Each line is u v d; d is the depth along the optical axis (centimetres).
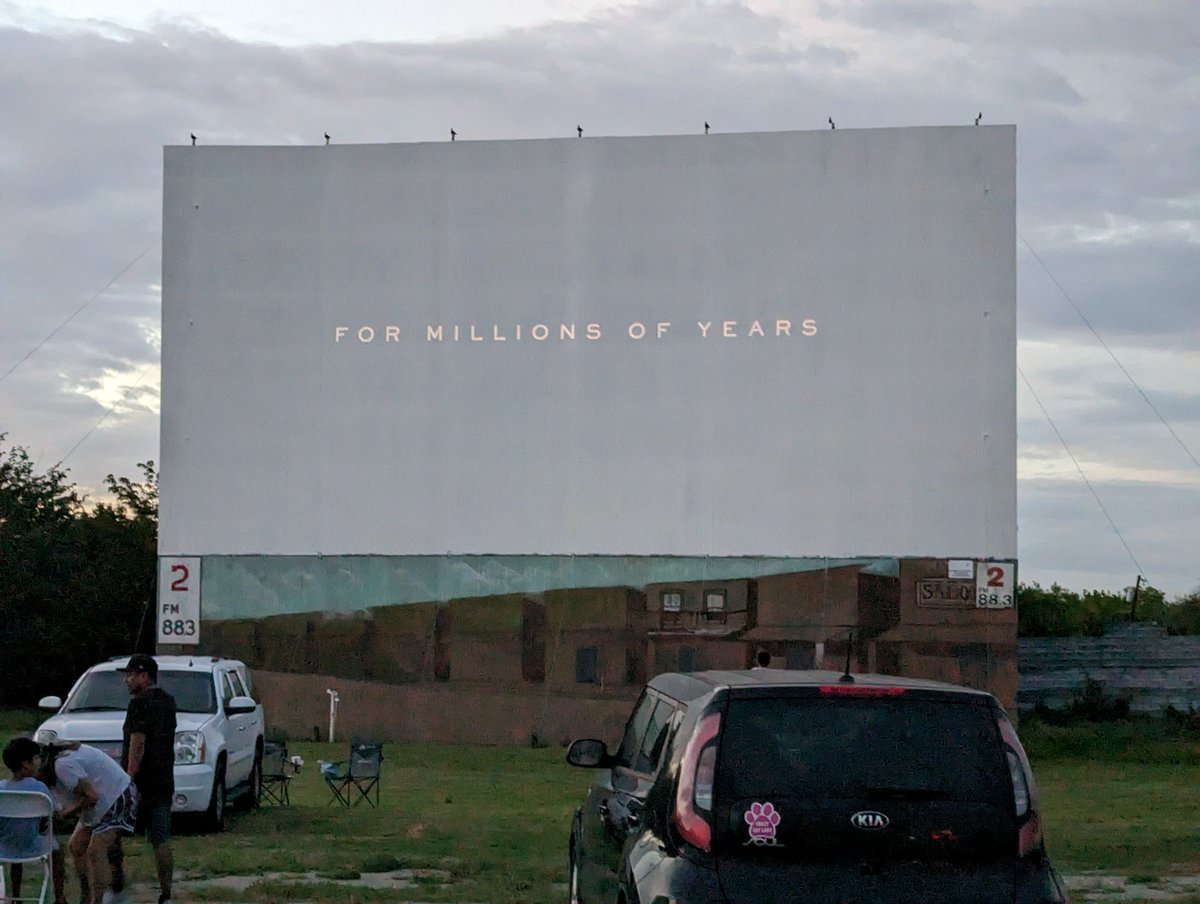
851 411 3566
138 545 4934
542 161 3691
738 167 3628
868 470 3547
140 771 1137
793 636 3528
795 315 3597
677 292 3631
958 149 3578
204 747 1722
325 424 3725
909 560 3519
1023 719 3856
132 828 1086
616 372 3641
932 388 3553
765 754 644
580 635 3594
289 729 3647
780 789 637
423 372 3706
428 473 3678
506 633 3612
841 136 3600
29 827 1030
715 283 3622
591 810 876
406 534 3675
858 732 648
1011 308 3550
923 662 3494
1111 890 1314
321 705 3650
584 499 3625
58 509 4862
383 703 3628
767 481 3572
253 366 3753
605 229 3666
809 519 3553
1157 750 3397
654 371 3628
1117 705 3866
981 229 3569
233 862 1433
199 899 1213
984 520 3516
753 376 3594
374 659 3647
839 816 633
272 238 3769
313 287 3753
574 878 967
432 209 3728
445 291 3709
